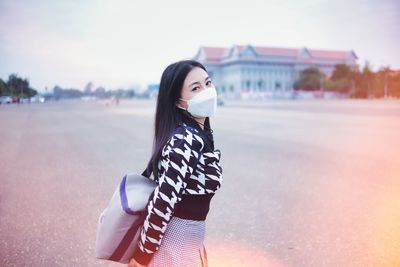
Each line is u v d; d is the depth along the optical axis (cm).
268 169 747
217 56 12644
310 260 338
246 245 372
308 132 1444
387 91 5059
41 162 831
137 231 158
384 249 360
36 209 489
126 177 170
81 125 1794
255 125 1794
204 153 159
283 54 11500
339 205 503
